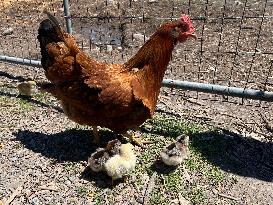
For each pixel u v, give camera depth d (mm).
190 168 688
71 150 734
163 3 1286
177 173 678
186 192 644
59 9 1304
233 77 943
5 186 661
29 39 1160
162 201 628
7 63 1063
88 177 676
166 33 669
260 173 683
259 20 1173
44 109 859
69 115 706
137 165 695
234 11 1212
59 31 662
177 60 1019
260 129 785
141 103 667
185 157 693
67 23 939
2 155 725
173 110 843
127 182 663
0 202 629
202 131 775
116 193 645
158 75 688
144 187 654
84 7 1300
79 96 661
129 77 674
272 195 640
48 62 666
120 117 677
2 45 1132
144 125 794
